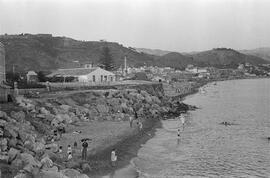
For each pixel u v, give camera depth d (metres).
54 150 44.94
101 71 126.31
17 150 37.34
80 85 100.88
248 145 58.66
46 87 91.00
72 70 132.38
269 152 53.78
